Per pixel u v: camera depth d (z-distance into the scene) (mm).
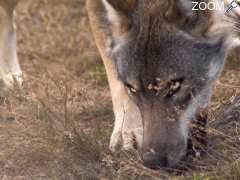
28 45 15609
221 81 12547
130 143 10180
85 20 16719
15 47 13289
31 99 11773
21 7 17609
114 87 10922
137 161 9859
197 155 9992
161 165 9438
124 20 10078
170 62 9633
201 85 10031
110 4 10188
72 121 10562
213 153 10133
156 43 9617
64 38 15945
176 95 9758
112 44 10453
